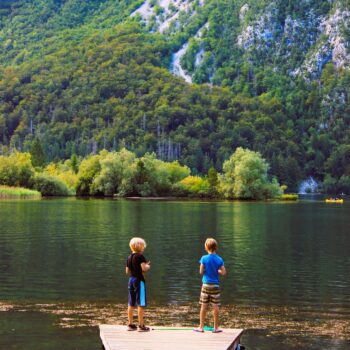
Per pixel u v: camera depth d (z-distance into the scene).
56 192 197.75
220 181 193.50
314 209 140.25
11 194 173.25
